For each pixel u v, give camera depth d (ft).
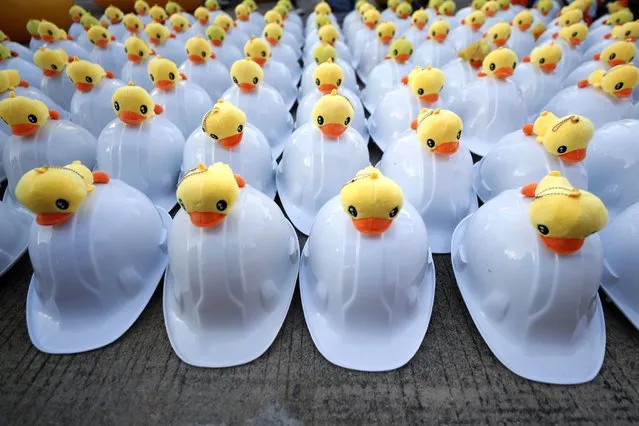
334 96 4.69
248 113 5.95
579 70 6.72
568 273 3.28
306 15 13.35
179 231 3.50
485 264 3.69
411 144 4.67
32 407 3.37
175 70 5.96
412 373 3.56
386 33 8.29
